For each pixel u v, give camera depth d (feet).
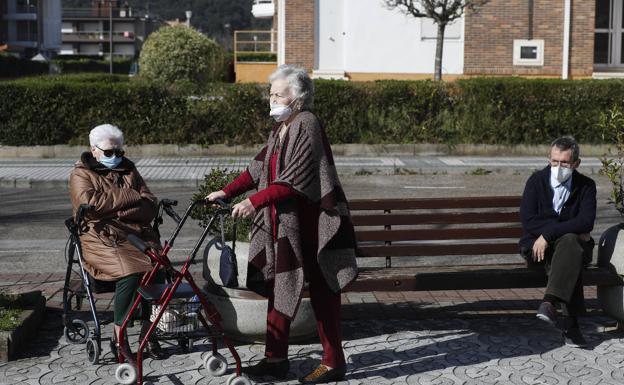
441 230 21.71
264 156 17.48
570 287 18.76
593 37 84.02
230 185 17.46
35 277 26.03
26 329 19.22
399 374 17.54
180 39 94.84
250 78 104.42
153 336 16.78
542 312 18.60
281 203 16.29
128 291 17.62
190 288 16.97
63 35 464.65
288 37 84.38
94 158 19.61
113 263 17.79
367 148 64.18
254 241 16.76
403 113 65.10
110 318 21.09
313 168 16.10
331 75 84.23
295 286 16.16
